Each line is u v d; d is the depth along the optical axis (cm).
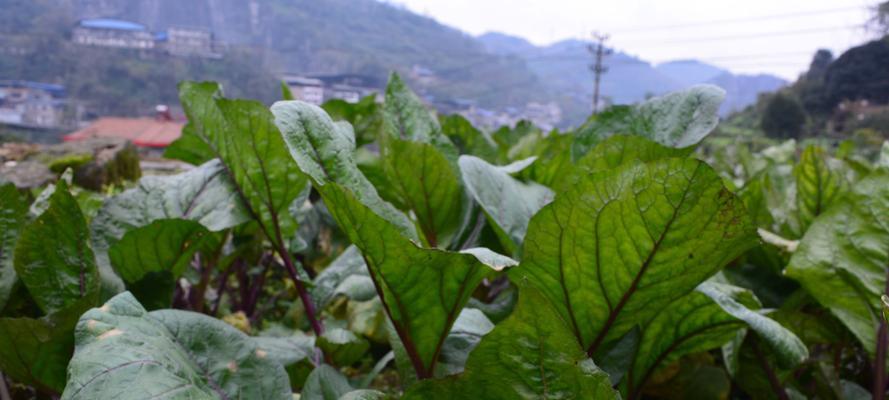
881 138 1248
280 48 6425
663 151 158
